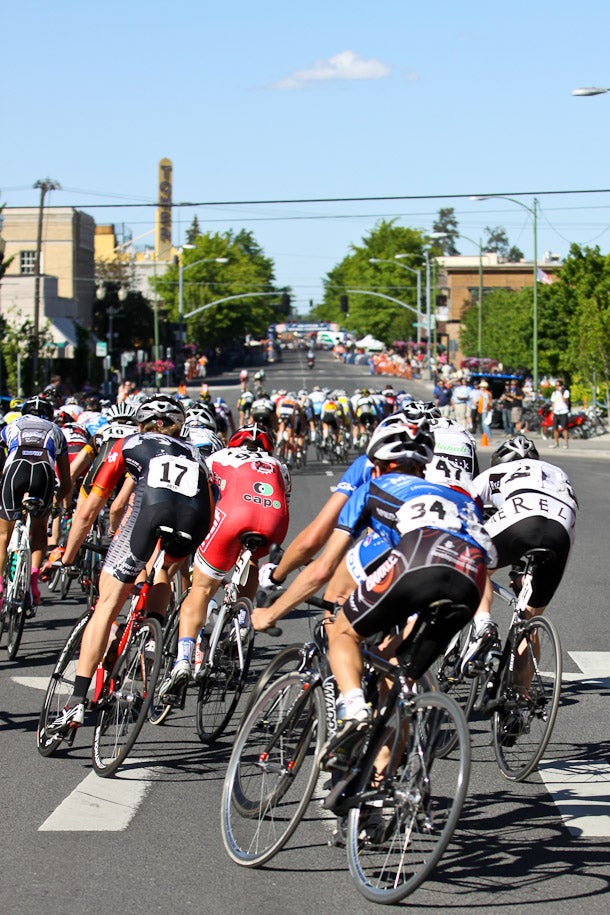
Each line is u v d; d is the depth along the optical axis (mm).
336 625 13820
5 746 19359
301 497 61250
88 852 14430
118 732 17516
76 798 16547
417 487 13820
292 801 13977
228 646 19516
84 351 177750
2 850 14477
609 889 13375
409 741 13148
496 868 14023
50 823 15477
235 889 13281
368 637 13875
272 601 14984
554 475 18969
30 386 133625
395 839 13047
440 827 12820
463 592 13047
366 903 12930
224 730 20469
